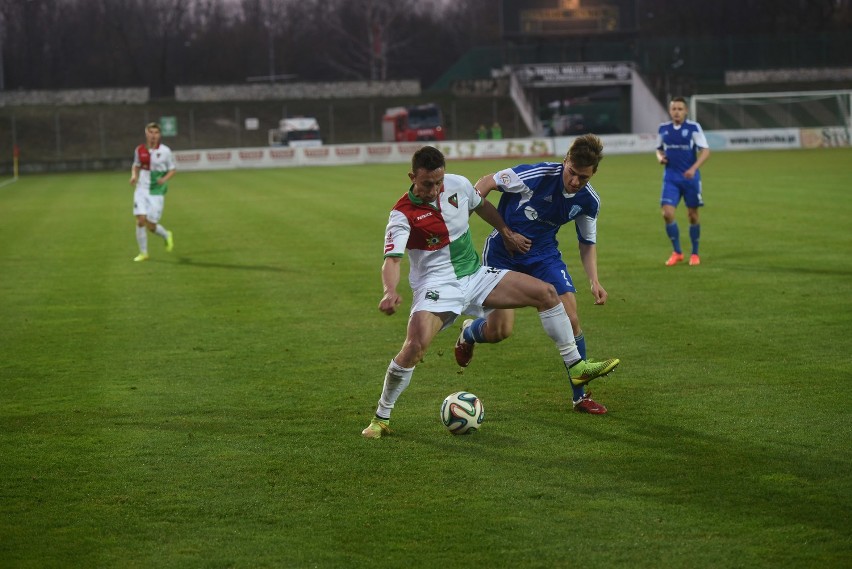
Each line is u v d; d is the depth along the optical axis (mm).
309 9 153375
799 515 8344
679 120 23016
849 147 85062
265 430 11094
